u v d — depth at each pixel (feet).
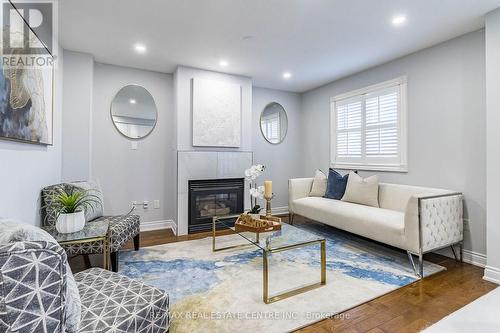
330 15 8.00
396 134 11.43
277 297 6.49
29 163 6.75
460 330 5.30
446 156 9.62
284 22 8.39
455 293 6.78
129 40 9.66
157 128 13.12
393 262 8.80
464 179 9.09
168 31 8.99
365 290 6.89
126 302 4.08
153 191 13.08
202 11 7.76
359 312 5.94
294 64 12.09
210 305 6.15
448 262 8.88
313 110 16.44
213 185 13.08
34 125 6.73
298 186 13.84
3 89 5.05
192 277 7.60
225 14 7.94
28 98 6.31
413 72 10.76
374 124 12.44
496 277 7.41
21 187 6.23
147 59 11.52
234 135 13.52
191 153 12.48
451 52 9.50
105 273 5.06
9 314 2.51
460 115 9.22
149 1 7.23
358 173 13.33
